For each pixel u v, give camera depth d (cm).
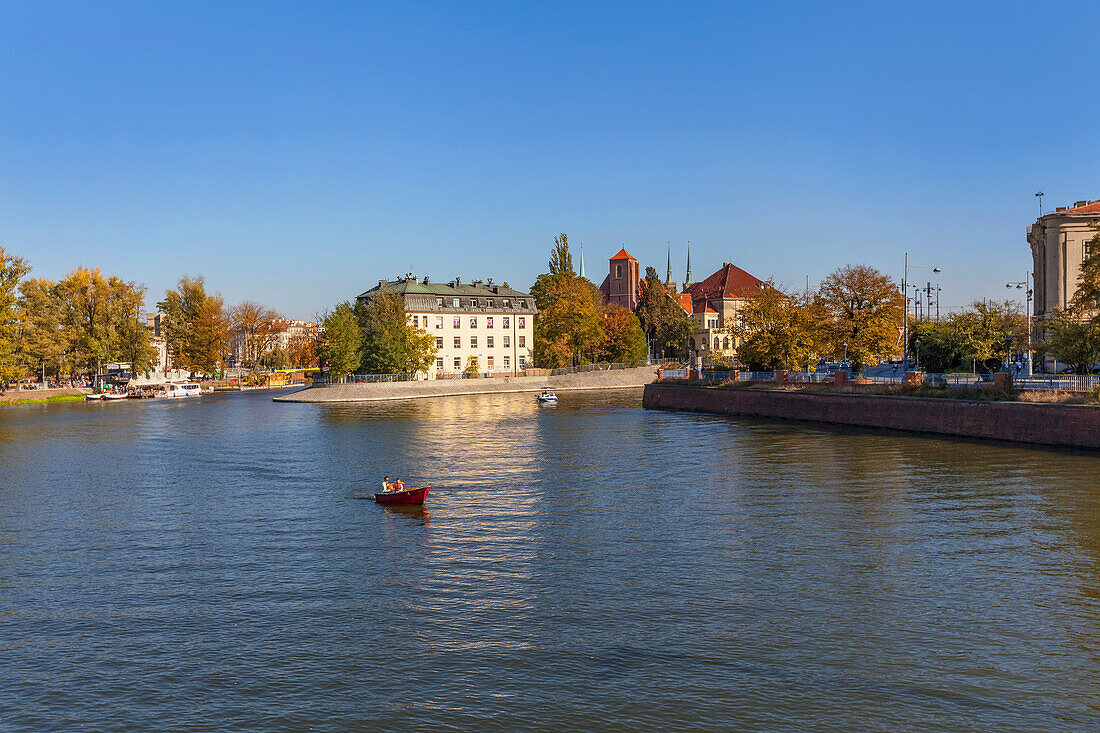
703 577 2544
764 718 1653
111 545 3105
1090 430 4794
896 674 1836
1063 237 8731
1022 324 8369
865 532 3047
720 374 9312
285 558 2878
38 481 4547
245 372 17138
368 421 7919
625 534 3102
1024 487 3797
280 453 5616
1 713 1748
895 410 6256
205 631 2180
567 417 8112
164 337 15412
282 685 1848
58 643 2122
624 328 15100
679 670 1877
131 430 7400
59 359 12075
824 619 2167
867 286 8650
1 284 10300
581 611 2262
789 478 4203
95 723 1697
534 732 1620
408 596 2427
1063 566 2589
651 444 5728
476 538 3100
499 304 13825
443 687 1817
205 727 1670
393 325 11950
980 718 1642
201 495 4078
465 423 7538
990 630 2073
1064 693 1739
